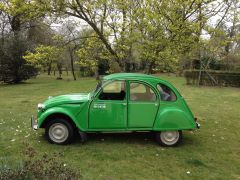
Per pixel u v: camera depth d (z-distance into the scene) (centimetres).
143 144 726
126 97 687
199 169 585
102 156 635
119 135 789
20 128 857
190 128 699
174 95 702
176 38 825
